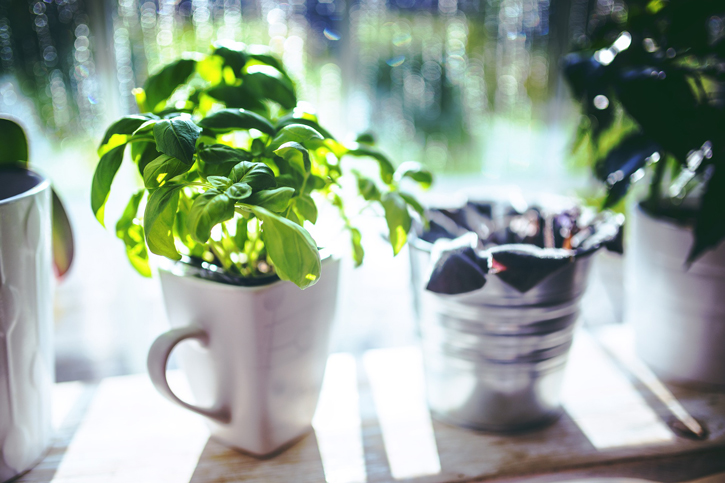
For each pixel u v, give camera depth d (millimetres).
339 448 541
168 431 563
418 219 585
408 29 951
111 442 545
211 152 390
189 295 456
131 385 647
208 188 385
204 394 501
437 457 528
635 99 550
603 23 674
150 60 854
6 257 431
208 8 853
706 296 585
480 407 555
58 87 858
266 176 365
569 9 961
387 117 1003
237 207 357
